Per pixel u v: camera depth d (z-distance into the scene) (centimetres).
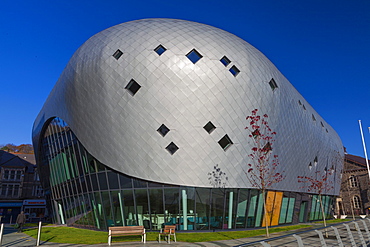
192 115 1814
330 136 3619
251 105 1973
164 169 1805
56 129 2720
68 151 2466
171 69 1828
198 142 1819
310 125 2906
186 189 1822
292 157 2480
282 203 2398
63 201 2798
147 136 1819
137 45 1908
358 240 1343
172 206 1814
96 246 1238
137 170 1847
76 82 2083
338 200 5700
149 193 1842
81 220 2328
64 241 1403
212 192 1867
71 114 2205
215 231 1841
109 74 1900
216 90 1856
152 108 1811
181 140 1805
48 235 1717
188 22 2180
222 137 1872
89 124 2025
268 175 2119
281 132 2259
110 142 1925
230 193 1933
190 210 1819
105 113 1919
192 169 1814
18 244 1334
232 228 1928
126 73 1859
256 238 1536
